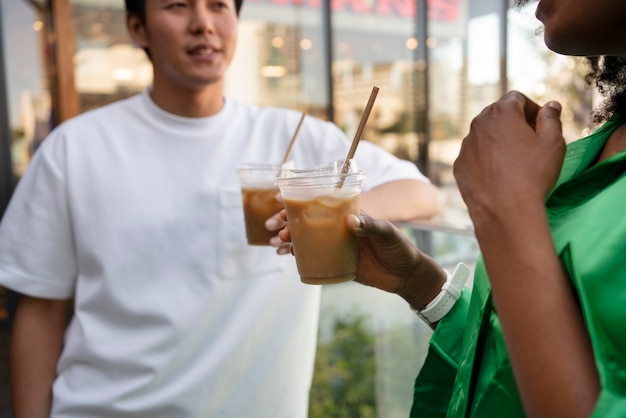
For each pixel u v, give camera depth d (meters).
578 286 0.57
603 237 0.58
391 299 1.86
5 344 4.27
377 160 1.65
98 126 1.45
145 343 1.38
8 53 4.74
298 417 1.54
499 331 0.68
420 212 1.60
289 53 5.52
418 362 1.74
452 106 6.12
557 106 0.68
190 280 1.42
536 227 0.58
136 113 1.48
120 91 5.16
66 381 1.42
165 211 1.42
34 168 1.43
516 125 0.64
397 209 1.54
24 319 1.47
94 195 1.40
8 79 4.76
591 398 0.52
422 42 5.93
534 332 0.55
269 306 1.47
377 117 5.89
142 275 1.40
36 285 1.41
